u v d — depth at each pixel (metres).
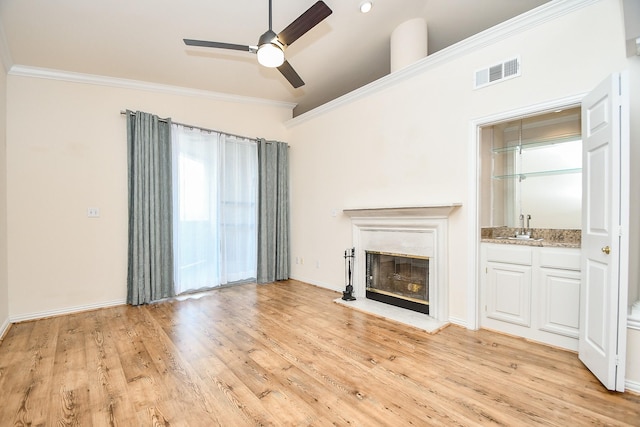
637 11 1.89
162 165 4.01
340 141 4.27
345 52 3.79
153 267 3.87
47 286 3.46
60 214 3.54
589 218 2.13
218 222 4.41
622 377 1.84
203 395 1.90
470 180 2.86
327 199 4.51
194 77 4.02
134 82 3.93
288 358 2.37
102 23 2.91
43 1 2.58
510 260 2.73
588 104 2.14
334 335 2.80
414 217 3.30
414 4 3.08
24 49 3.11
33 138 3.41
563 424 1.61
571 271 2.38
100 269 3.74
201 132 4.31
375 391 1.93
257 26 3.11
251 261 4.86
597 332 2.01
